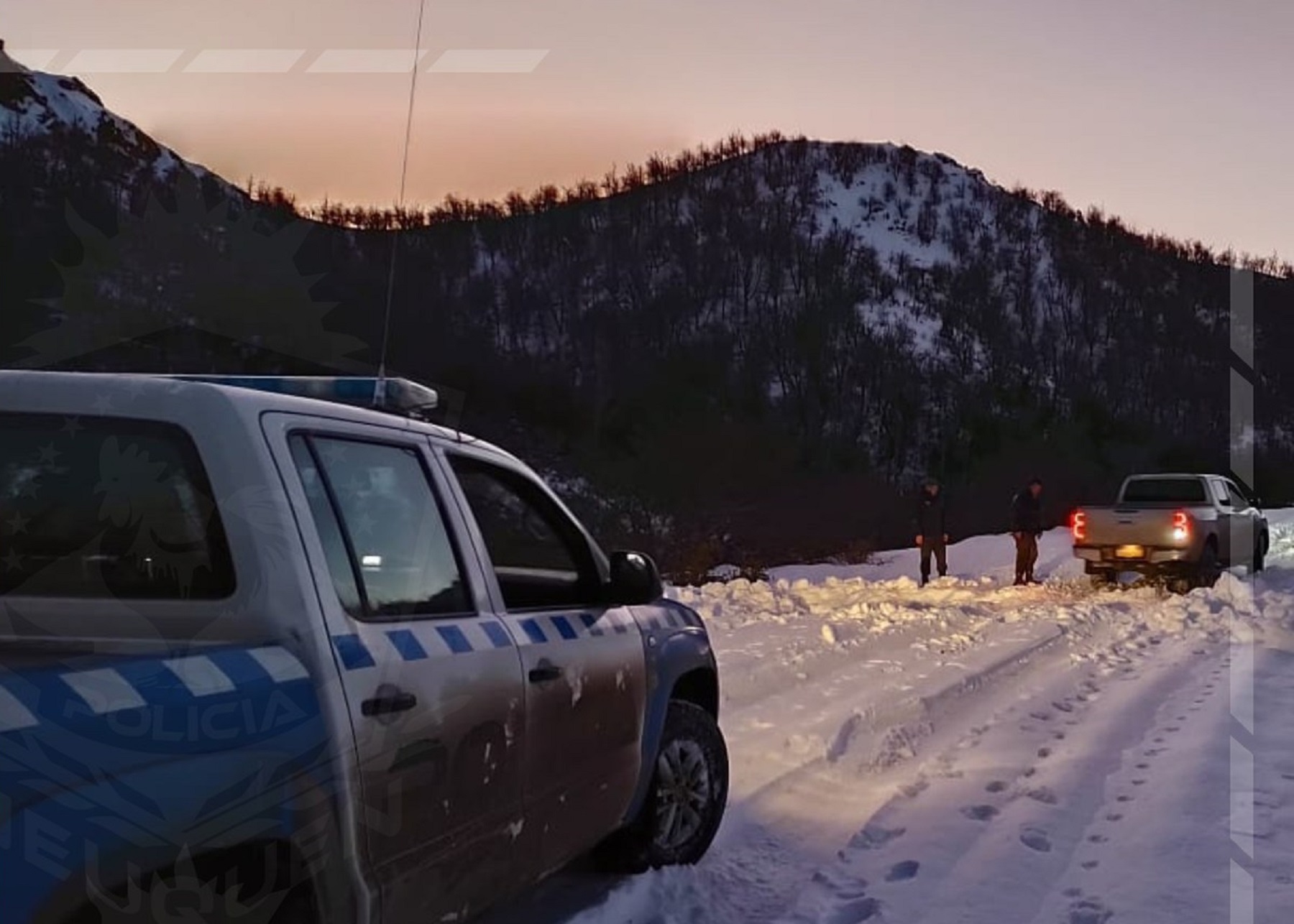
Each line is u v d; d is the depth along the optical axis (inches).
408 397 154.9
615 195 5575.8
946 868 205.9
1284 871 197.9
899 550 1331.2
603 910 177.9
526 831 152.3
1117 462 2315.5
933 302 5930.1
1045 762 277.3
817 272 5605.3
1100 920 180.9
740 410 2297.0
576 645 167.6
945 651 447.5
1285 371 3708.2
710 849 215.0
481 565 155.3
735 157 7524.6
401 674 126.1
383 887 122.0
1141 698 360.2
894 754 287.6
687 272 4842.5
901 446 2731.3
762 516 1550.2
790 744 290.5
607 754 175.0
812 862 210.2
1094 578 809.5
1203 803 235.1
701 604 582.6
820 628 502.3
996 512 1914.4
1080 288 6092.5
